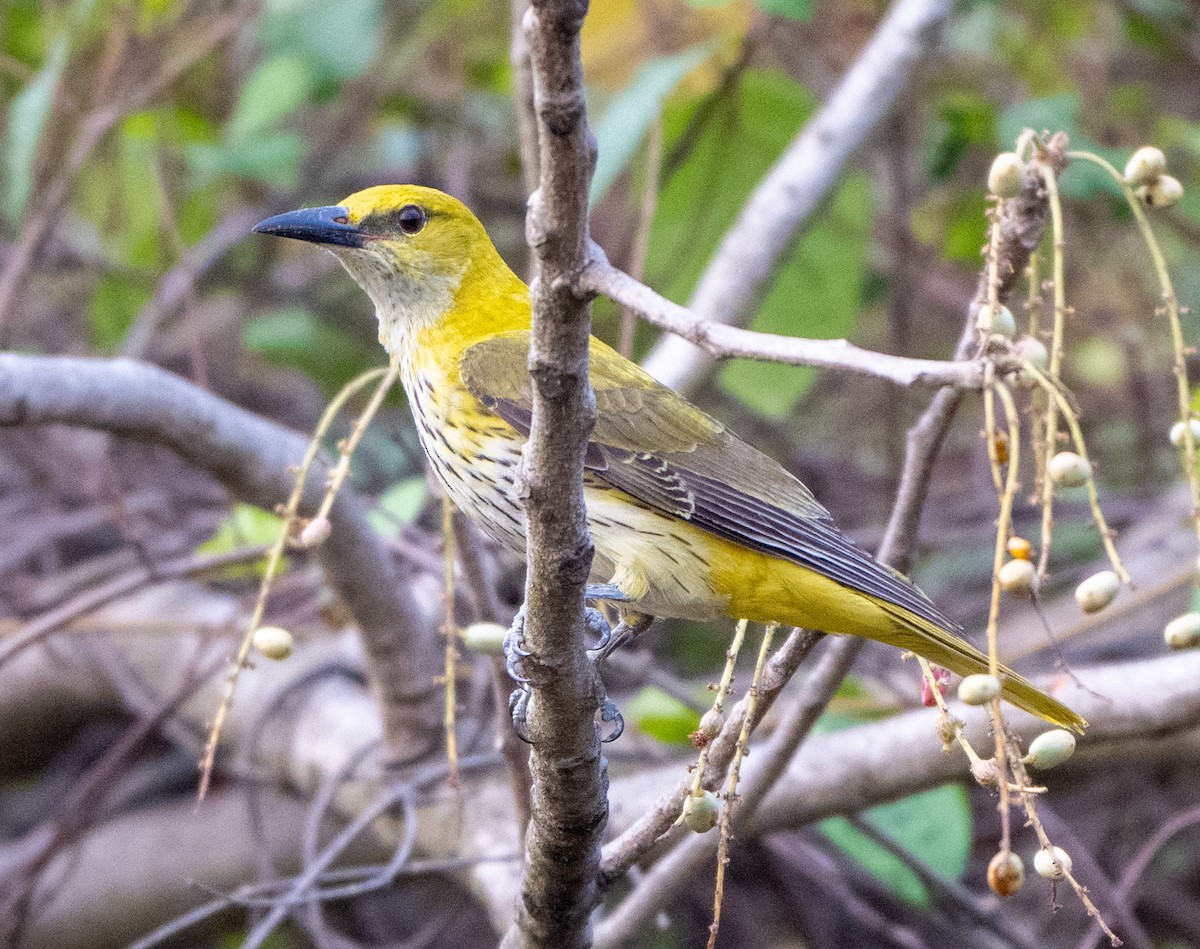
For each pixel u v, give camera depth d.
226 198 14.75
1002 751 4.46
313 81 12.28
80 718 12.91
